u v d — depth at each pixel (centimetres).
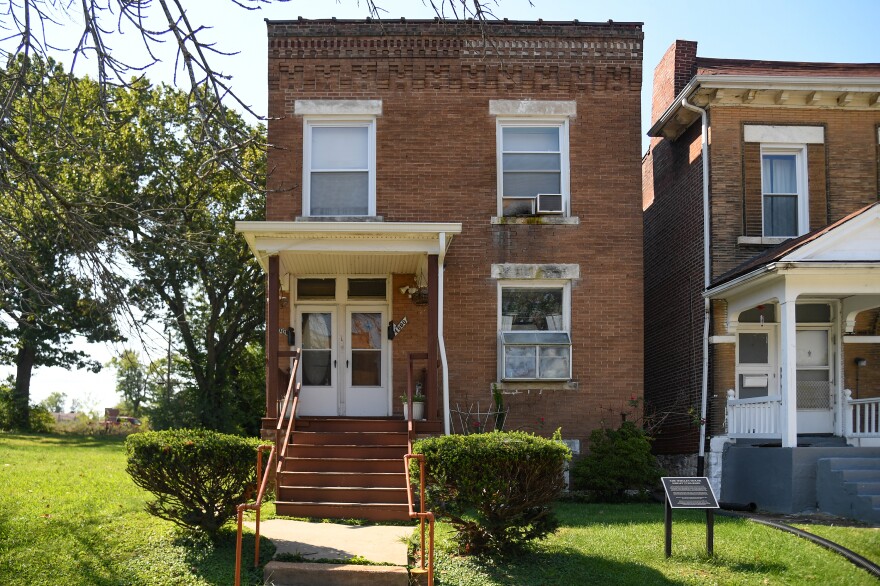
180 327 2792
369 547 1039
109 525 1094
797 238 1688
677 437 1833
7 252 905
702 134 1777
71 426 3694
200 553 992
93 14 715
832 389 1727
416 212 1720
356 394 1731
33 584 896
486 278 1714
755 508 1462
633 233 1736
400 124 1741
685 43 1956
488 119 1748
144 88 757
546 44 1766
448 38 1753
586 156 1753
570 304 1719
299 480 1317
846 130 1786
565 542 1077
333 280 1759
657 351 2019
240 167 791
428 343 1502
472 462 966
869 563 952
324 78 1745
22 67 758
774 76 1716
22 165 868
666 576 938
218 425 3102
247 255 2889
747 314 1752
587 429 1688
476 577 938
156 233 1080
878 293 1489
